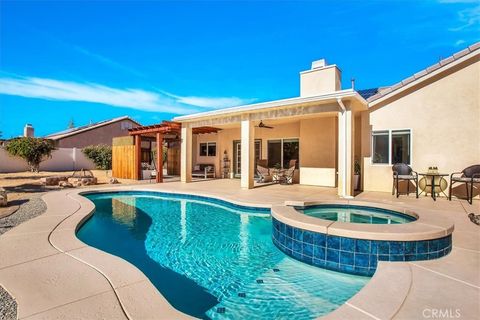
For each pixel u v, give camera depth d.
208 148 19.94
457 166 10.15
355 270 4.58
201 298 4.07
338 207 7.71
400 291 3.19
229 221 8.35
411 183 10.90
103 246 6.28
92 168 28.75
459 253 4.50
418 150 10.80
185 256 5.70
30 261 4.09
